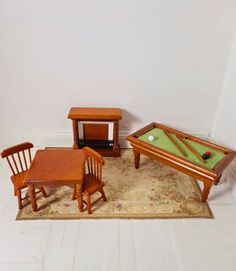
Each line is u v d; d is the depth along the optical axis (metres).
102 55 2.60
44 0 2.31
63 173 1.94
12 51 2.54
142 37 2.52
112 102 2.87
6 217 2.08
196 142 2.47
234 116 2.52
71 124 3.00
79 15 2.39
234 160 2.44
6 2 2.30
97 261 1.76
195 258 1.81
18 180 2.12
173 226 2.05
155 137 2.53
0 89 2.74
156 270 1.72
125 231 1.99
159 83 2.76
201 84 2.76
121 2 2.34
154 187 2.46
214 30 2.48
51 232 1.96
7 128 2.99
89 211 2.11
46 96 2.81
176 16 2.41
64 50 2.56
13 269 1.70
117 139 2.85
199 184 2.52
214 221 2.10
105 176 2.59
